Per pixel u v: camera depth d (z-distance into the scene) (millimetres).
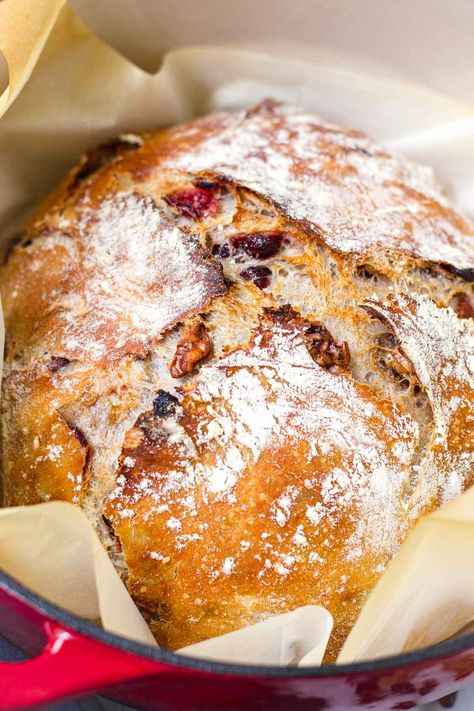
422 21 638
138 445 540
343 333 560
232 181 583
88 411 554
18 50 579
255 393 544
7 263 614
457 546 532
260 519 534
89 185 615
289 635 525
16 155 633
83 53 623
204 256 565
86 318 570
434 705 581
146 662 469
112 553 542
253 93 682
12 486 564
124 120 653
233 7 642
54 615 471
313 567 536
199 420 541
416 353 558
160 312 558
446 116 676
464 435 562
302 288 564
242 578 534
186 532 535
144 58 665
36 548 521
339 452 541
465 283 585
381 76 675
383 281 574
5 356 582
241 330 553
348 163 618
